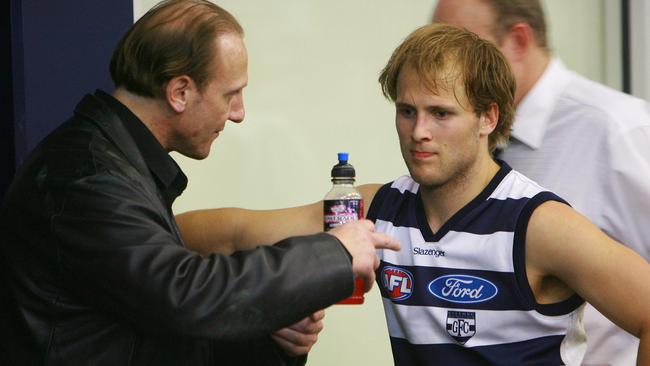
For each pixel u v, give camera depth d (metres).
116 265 6.62
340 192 8.23
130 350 7.03
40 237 6.95
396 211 8.11
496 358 7.59
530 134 9.55
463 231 7.69
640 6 13.85
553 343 7.59
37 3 11.01
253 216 9.13
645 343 7.26
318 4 12.86
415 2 13.26
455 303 7.69
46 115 11.13
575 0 13.97
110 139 7.44
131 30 7.71
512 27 9.41
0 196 11.13
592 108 9.43
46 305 7.02
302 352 8.52
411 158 7.64
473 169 7.67
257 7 12.60
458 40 7.63
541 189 7.68
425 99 7.50
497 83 7.71
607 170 9.37
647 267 7.31
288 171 12.85
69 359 6.99
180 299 6.55
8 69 11.01
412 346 7.94
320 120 12.95
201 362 7.48
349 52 13.02
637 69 13.92
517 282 7.49
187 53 7.54
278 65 12.73
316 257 6.90
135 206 6.85
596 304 7.41
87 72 11.28
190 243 9.25
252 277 6.70
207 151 7.99
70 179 6.96
